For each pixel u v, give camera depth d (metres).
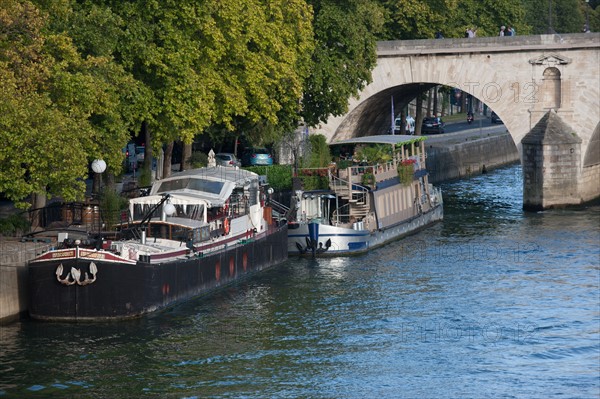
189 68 89.75
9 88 70.88
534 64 131.00
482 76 132.50
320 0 121.75
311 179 102.38
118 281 70.88
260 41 102.88
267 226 93.19
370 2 134.75
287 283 86.12
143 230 77.62
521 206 130.50
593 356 69.94
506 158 189.25
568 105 130.50
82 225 80.56
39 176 71.88
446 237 107.50
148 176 98.56
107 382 62.81
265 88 104.62
